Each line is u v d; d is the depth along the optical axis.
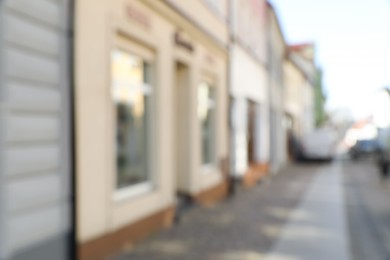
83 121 5.54
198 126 9.93
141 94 7.59
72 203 5.25
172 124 8.33
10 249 4.43
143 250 6.37
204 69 10.39
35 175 4.77
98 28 5.86
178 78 9.55
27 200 4.65
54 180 5.04
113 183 6.23
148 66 7.75
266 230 7.86
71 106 5.27
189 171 9.57
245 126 14.79
